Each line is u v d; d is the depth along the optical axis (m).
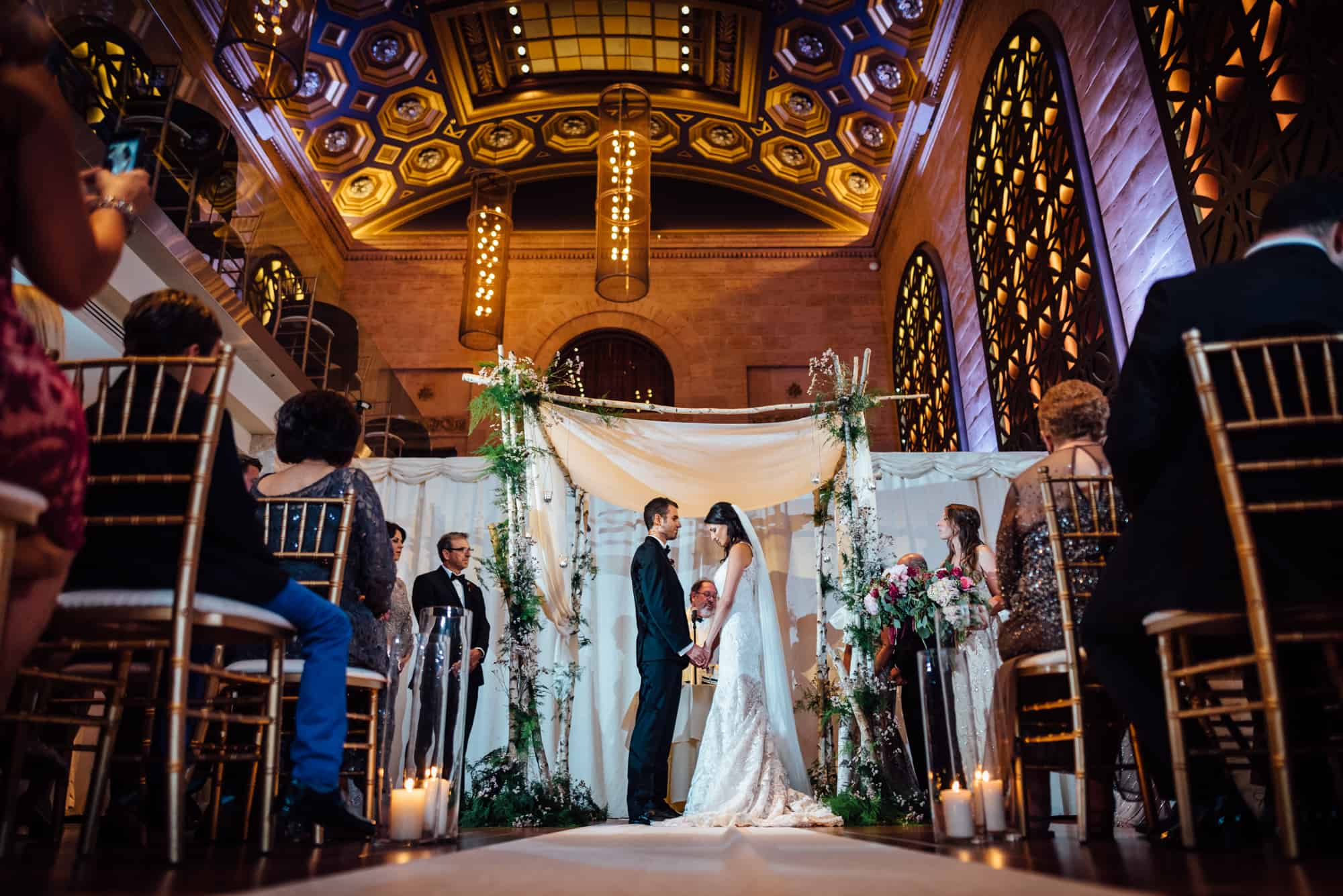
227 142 5.90
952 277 11.13
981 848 1.97
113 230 1.48
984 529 6.48
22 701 1.97
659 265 14.52
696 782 4.57
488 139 14.12
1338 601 1.58
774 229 14.78
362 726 3.08
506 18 12.23
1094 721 2.43
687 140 14.31
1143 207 6.49
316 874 1.34
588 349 14.19
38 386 1.25
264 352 6.38
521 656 5.07
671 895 0.97
